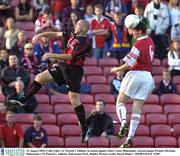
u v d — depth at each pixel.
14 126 51.78
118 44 61.38
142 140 54.28
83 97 57.03
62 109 55.91
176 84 59.88
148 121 56.38
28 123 54.00
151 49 40.59
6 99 53.22
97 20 61.78
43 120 54.78
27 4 64.38
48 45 57.41
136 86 40.53
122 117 40.31
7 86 54.91
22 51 58.41
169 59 60.75
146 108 57.38
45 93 57.25
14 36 59.69
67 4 66.12
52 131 53.78
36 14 64.88
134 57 40.12
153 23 62.78
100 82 59.06
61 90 57.72
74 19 59.44
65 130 54.12
